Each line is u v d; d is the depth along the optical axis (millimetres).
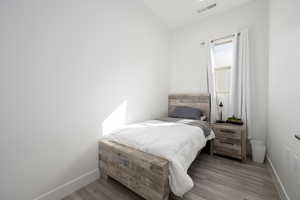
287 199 1210
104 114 1854
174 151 1279
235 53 2416
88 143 1661
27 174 1204
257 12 2316
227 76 2627
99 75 1782
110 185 1585
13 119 1123
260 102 2297
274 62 1763
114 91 1996
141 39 2492
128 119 2246
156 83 2934
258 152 2096
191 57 3088
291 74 1215
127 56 2205
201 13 2697
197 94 2916
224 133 2229
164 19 2922
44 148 1303
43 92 1286
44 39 1280
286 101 1321
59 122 1404
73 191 1491
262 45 2277
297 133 1077
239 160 2182
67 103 1465
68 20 1451
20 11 1136
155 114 2922
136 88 2406
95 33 1718
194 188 1512
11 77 1105
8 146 1104
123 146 1532
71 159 1502
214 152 2334
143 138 1531
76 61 1532
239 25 2480
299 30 1077
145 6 2527
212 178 1702
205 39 2883
